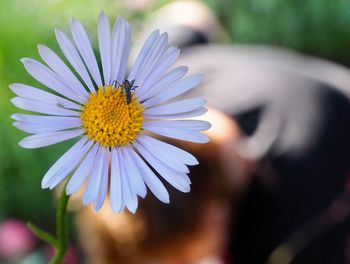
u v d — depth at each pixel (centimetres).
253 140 27
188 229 22
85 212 23
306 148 27
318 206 27
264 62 30
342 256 27
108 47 13
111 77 13
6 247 38
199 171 22
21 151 45
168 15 39
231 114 28
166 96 13
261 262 27
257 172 26
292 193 27
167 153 13
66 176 13
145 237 22
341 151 28
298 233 27
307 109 28
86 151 13
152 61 13
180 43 35
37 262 39
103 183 12
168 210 22
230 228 26
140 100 13
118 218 22
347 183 27
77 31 13
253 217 26
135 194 12
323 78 30
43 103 12
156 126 13
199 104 13
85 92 13
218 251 24
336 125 28
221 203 24
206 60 31
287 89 29
